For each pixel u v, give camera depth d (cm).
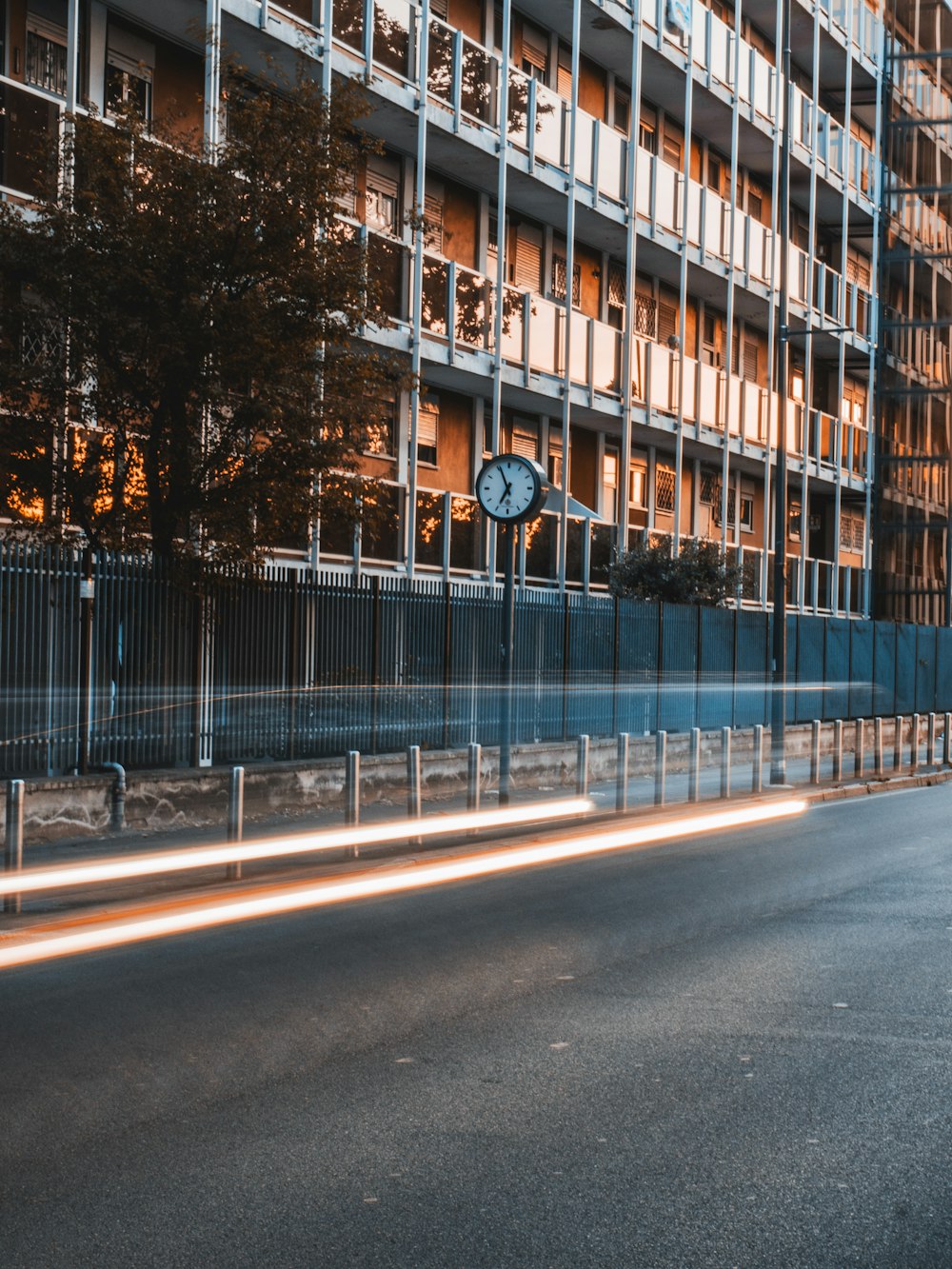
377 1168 538
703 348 3650
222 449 1514
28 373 1439
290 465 1500
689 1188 518
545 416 3017
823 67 4222
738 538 3394
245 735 1647
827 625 3241
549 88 2983
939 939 1009
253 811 1623
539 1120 598
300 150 1498
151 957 929
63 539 1530
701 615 2647
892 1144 569
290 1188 517
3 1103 616
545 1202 504
